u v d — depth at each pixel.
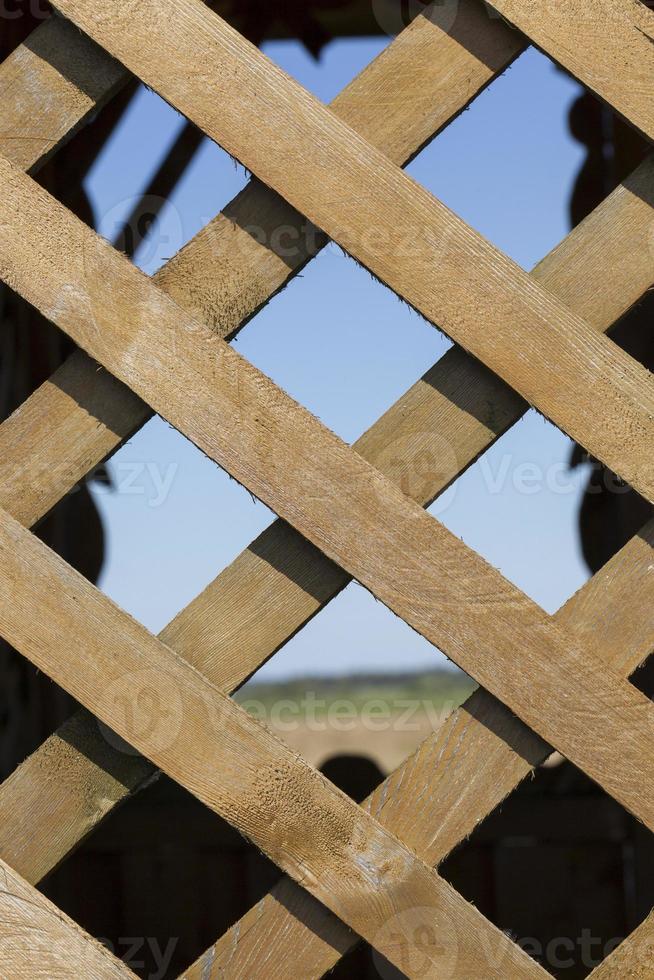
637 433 0.76
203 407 0.76
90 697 0.76
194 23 0.76
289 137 0.76
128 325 0.76
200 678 0.76
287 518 0.76
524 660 0.76
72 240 0.76
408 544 0.76
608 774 0.76
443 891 0.76
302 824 0.76
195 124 0.76
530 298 0.76
